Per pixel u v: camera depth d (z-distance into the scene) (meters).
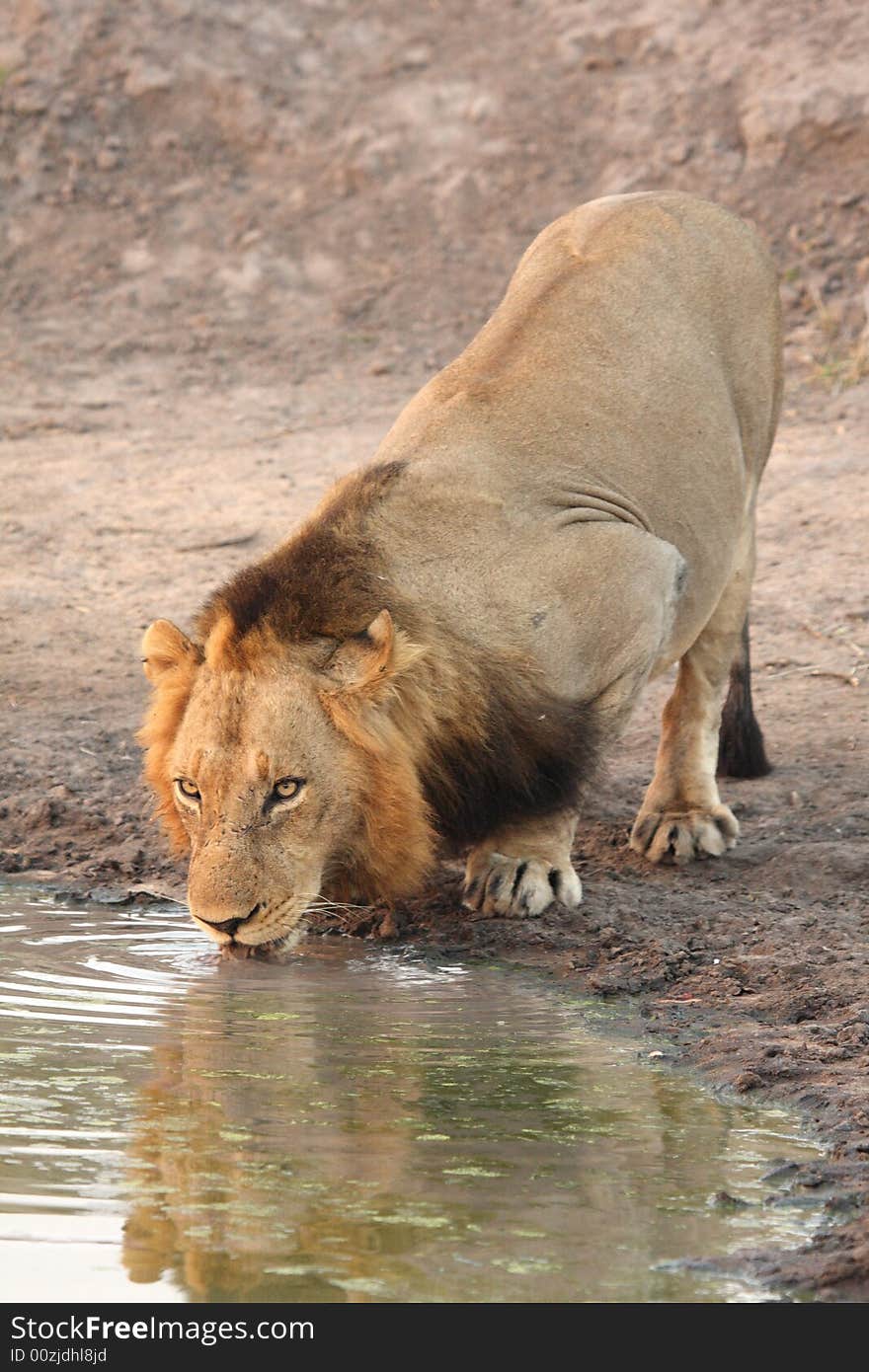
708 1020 9.28
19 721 14.98
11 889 11.82
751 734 13.65
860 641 16.52
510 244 28.45
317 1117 7.62
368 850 9.91
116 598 18.20
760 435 12.57
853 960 10.13
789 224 27.22
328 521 10.15
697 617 11.84
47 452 23.00
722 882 11.77
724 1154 7.34
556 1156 7.25
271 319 27.77
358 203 29.64
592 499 10.84
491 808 10.46
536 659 10.24
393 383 25.78
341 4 33.56
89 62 31.95
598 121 29.88
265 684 9.51
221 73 31.67
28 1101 7.71
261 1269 6.09
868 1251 6.28
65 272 28.83
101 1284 5.94
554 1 32.62
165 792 10.09
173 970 9.99
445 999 9.58
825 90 28.59
